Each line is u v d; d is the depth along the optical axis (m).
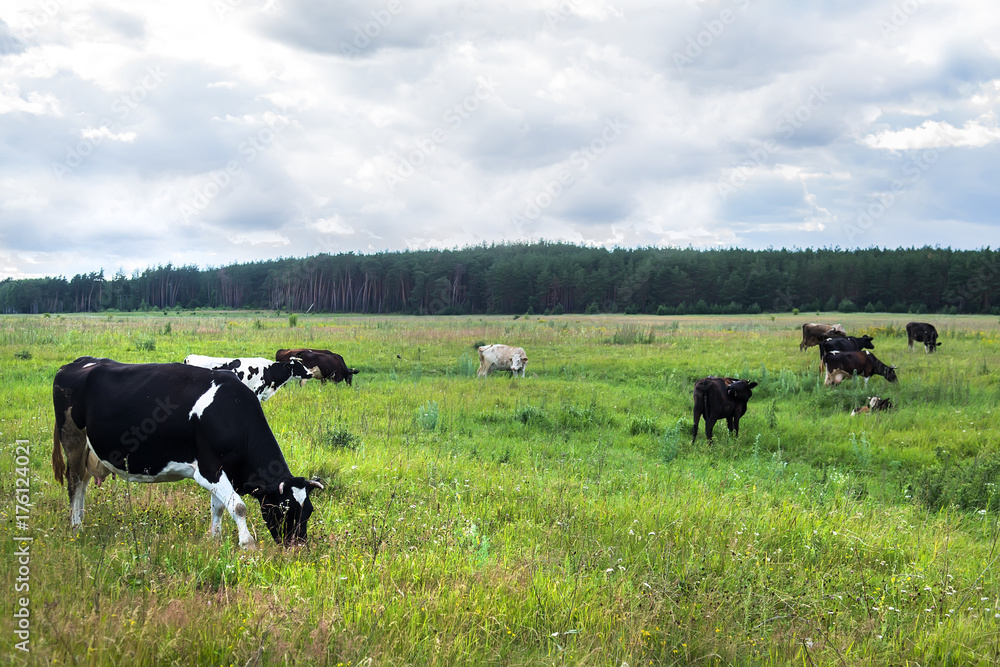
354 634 3.74
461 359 21.02
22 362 17.94
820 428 12.21
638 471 9.08
